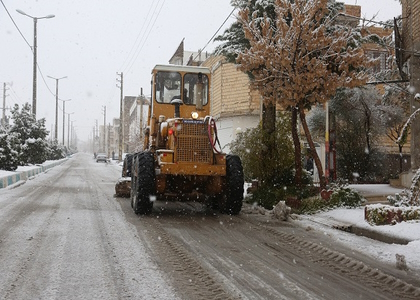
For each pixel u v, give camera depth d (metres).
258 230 8.82
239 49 13.84
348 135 19.69
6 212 9.89
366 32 12.19
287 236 8.23
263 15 12.64
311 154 13.09
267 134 13.15
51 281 5.10
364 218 9.34
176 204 12.78
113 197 13.69
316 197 11.55
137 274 5.45
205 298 4.68
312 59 10.95
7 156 20.31
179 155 9.94
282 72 11.16
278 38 11.41
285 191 12.23
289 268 6.04
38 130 30.50
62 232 7.81
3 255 6.16
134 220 9.47
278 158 13.06
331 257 6.70
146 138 12.45
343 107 19.06
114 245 6.96
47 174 26.23
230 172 10.45
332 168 16.91
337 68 11.66
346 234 8.56
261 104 14.36
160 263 6.00
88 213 10.12
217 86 26.89
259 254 6.79
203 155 10.05
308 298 4.84
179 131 9.95
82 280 5.16
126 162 15.10
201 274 5.55
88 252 6.45
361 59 11.05
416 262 6.46
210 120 10.07
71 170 32.31
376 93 19.42
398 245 7.50
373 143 20.12
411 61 14.52
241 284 5.22
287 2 11.32
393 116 19.48
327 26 12.24
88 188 16.86
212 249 7.00
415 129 14.85
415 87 14.40
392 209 8.79
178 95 11.47
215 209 11.71
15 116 30.31
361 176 19.42
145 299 4.59
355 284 5.43
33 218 9.16
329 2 13.29
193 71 11.54
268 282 5.35
